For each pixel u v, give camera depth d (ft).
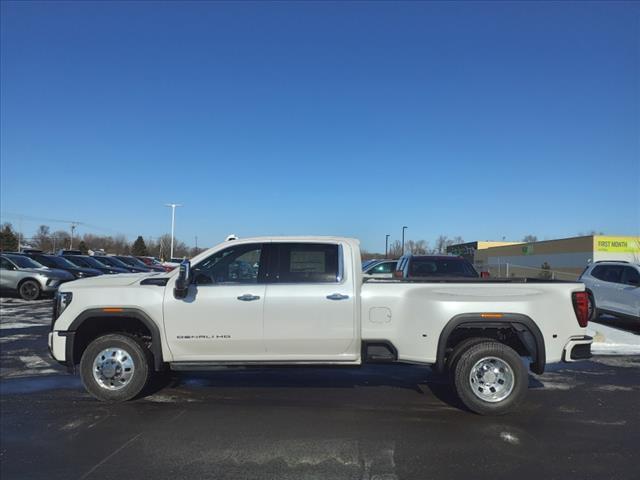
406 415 18.83
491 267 214.07
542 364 19.17
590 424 17.98
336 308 19.44
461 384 18.74
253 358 19.84
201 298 19.57
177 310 19.58
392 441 16.25
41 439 16.38
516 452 15.44
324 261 20.07
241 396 21.17
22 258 62.03
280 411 19.22
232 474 13.88
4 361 28.07
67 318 19.86
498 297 19.21
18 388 22.53
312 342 19.57
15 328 39.60
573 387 23.09
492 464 14.58
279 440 16.29
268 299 19.49
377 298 19.49
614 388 22.93
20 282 59.26
